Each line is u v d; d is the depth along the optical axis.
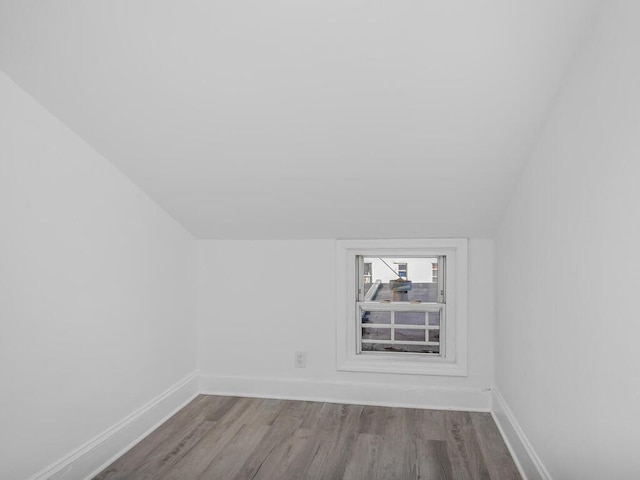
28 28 1.90
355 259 3.65
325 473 2.52
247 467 2.59
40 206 2.22
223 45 1.91
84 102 2.25
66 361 2.39
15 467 2.10
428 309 3.62
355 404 3.54
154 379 3.18
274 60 1.96
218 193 3.05
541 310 2.23
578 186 1.77
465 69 1.93
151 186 2.99
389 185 2.82
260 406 3.50
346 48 1.88
